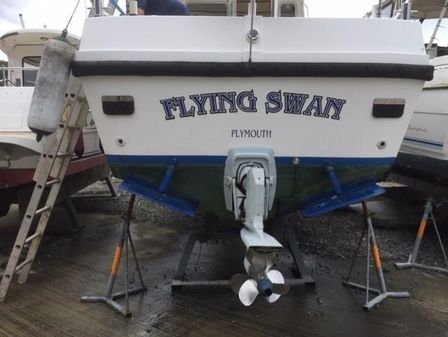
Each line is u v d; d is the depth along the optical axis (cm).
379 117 287
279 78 275
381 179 314
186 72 272
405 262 419
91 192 737
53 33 552
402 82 280
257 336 286
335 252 446
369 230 338
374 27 281
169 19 279
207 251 452
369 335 288
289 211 331
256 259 248
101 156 591
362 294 350
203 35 277
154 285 366
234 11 421
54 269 401
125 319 308
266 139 288
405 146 486
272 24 276
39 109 293
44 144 377
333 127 287
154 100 281
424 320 309
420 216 565
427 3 553
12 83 605
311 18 277
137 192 303
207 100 280
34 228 537
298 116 283
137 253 447
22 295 345
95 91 282
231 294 348
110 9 357
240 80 275
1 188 424
